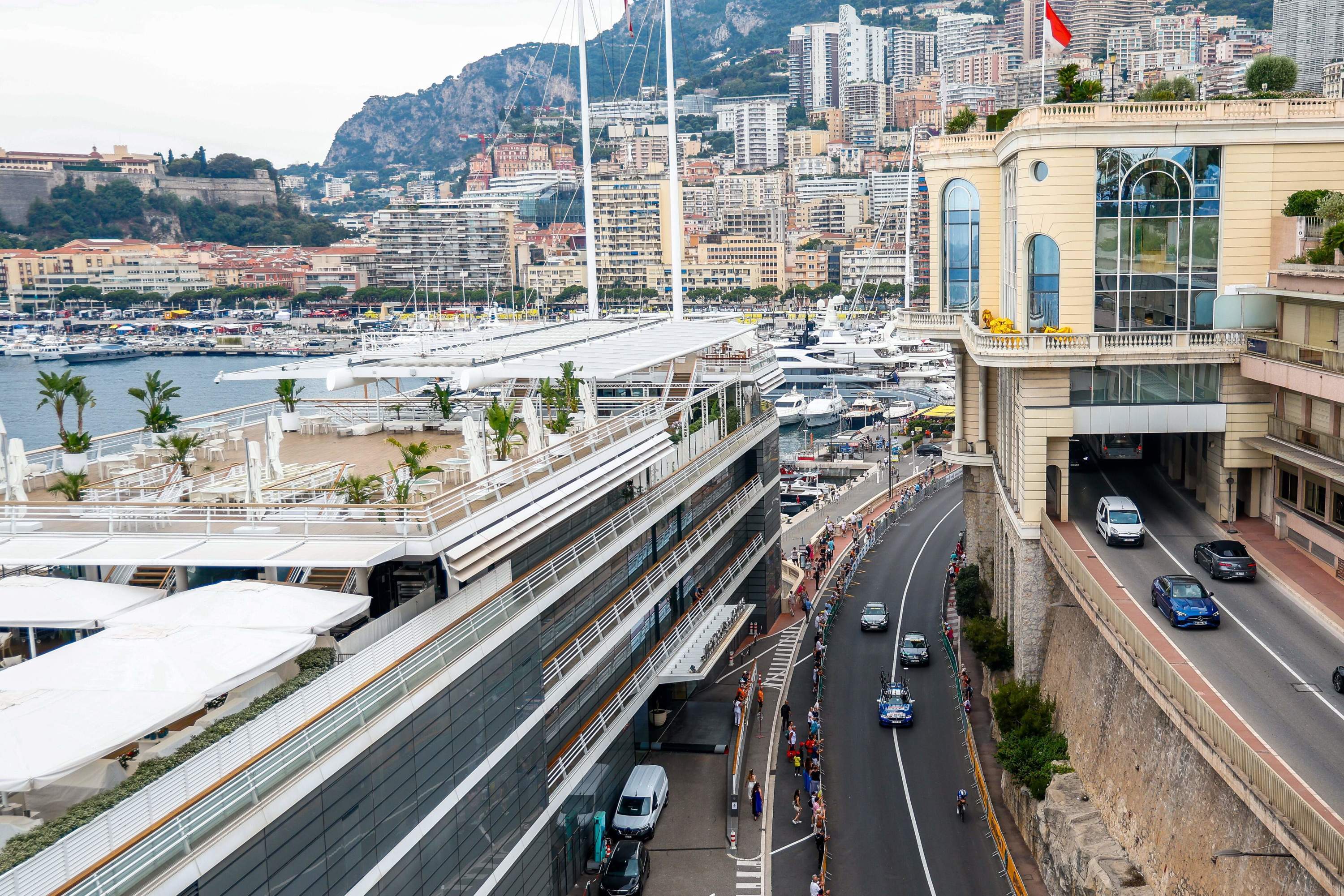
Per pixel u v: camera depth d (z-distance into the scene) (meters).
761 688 80.06
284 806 31.55
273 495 45.62
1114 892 42.50
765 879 55.44
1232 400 61.25
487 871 44.44
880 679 80.88
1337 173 60.78
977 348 62.47
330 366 64.69
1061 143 61.44
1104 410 61.44
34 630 40.94
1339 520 54.72
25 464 47.34
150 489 47.38
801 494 146.62
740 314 127.50
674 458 71.12
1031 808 54.53
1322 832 30.31
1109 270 62.41
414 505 40.75
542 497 49.38
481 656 43.47
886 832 59.41
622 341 79.50
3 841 28.20
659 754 70.06
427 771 39.56
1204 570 56.19
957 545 109.19
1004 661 69.19
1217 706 41.34
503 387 72.25
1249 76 80.44
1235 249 61.59
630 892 53.06
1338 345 53.28
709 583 80.25
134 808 27.50
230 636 34.12
